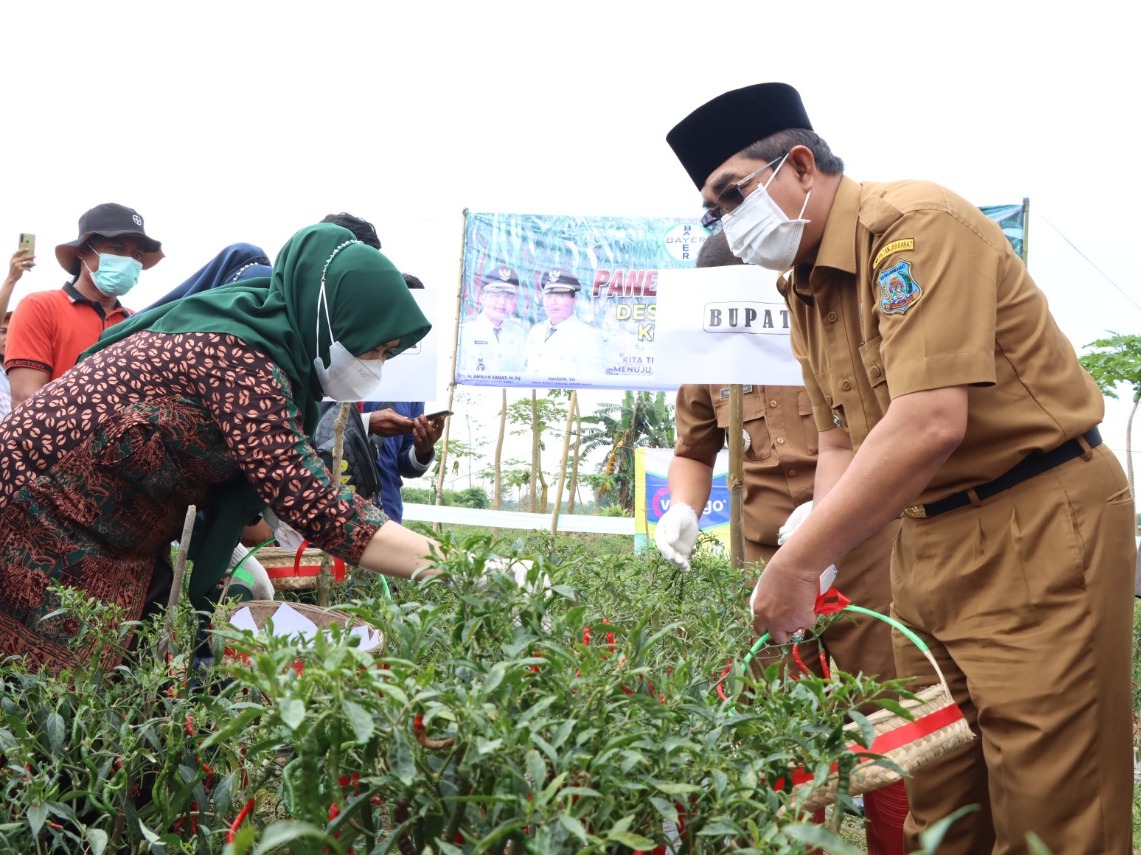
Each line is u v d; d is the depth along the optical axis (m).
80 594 1.82
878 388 2.08
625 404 23.92
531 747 1.02
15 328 4.18
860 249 2.06
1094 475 1.95
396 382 3.70
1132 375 7.09
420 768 1.07
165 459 1.98
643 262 7.73
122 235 4.23
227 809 1.43
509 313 7.79
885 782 1.47
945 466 2.01
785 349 2.93
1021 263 2.04
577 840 1.02
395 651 1.32
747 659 1.66
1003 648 1.97
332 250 2.13
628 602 2.02
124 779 1.49
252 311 2.05
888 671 2.75
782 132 2.14
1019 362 1.96
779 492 3.06
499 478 13.43
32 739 1.52
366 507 1.90
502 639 1.33
